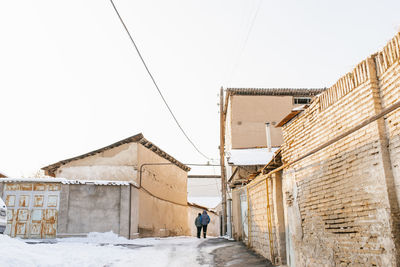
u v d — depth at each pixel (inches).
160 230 924.0
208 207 1501.0
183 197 1205.1
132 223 687.1
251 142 829.2
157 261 396.2
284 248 362.6
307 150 297.0
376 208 205.2
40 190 626.2
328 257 259.3
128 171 799.7
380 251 201.3
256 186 490.0
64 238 607.5
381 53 211.2
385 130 205.0
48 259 331.6
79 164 820.0
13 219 607.2
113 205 660.7
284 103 855.7
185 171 1253.1
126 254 434.9
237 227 641.6
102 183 660.1
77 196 645.3
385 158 200.5
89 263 350.0
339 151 246.5
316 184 279.3
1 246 320.5
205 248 521.7
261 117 845.2
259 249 467.2
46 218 617.9
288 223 341.1
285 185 349.4
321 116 274.1
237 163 587.2
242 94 853.8
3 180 613.9
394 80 197.5
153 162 925.2
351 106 234.4
